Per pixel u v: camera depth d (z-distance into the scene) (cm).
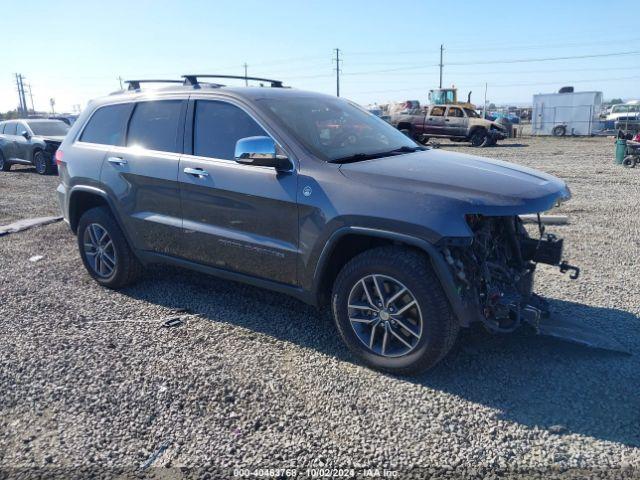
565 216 805
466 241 324
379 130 472
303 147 393
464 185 343
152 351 402
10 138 1631
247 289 526
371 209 348
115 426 316
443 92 3538
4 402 343
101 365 382
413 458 285
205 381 359
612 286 517
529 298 406
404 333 359
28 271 599
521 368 370
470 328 426
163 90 486
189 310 478
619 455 284
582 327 416
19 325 452
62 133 1661
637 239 691
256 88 461
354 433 306
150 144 481
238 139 425
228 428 312
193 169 439
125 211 495
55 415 328
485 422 313
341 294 373
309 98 471
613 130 3234
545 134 3381
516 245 399
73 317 468
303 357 391
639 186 1140
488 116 3900
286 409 328
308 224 377
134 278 529
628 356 381
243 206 411
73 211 554
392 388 349
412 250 350
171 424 317
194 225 446
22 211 977
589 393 339
